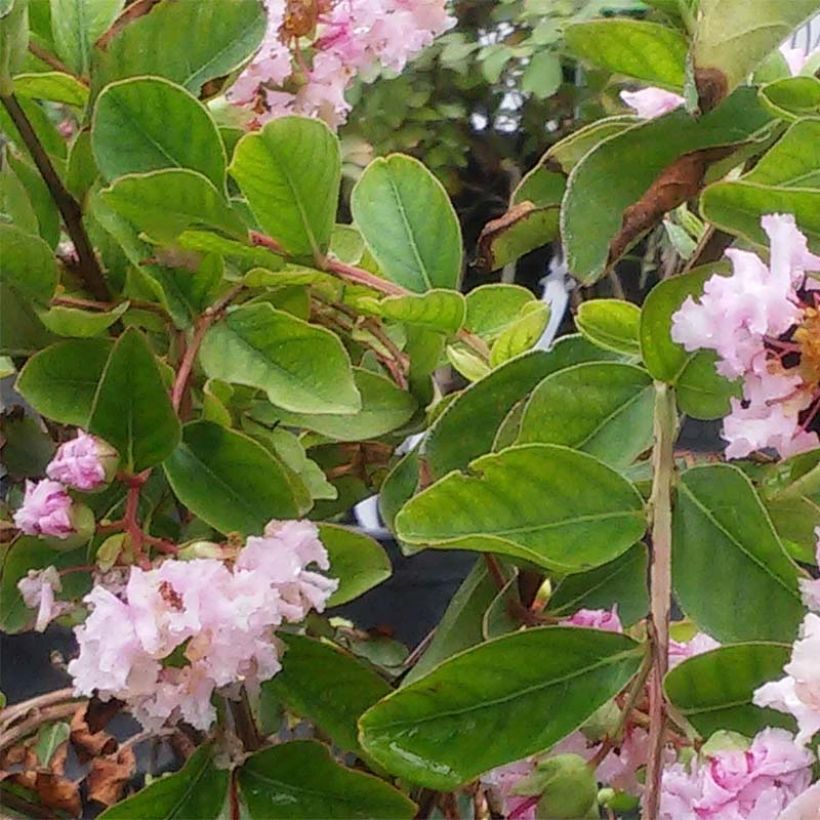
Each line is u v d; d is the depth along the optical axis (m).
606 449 0.45
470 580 0.48
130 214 0.45
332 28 0.50
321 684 0.47
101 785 0.54
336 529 0.47
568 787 0.44
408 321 0.48
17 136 0.50
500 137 1.24
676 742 0.45
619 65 0.48
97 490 0.45
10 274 0.47
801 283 0.41
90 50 0.49
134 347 0.44
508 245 0.51
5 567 0.47
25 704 0.52
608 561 0.42
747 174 0.45
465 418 0.46
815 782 0.40
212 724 0.46
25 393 0.46
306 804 0.46
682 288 0.44
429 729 0.41
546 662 0.41
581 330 0.45
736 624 0.42
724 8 0.42
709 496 0.43
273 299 0.49
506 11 1.23
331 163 0.46
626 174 0.46
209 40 0.48
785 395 0.41
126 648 0.42
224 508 0.46
